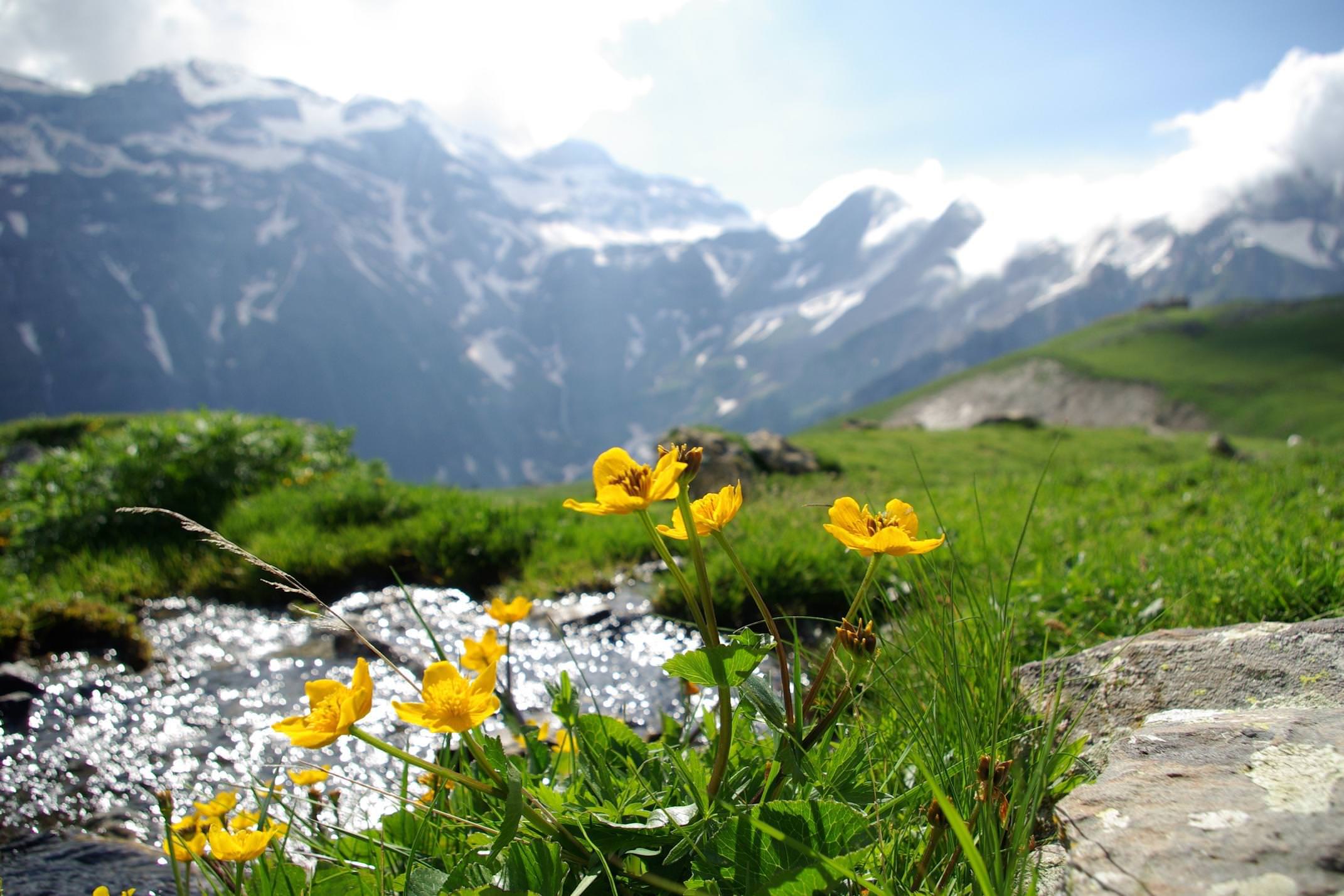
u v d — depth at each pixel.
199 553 9.55
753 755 2.09
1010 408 191.38
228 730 5.27
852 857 1.48
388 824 2.16
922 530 7.10
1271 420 148.12
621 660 6.34
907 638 2.77
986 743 2.06
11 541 9.92
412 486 12.27
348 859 2.18
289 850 2.66
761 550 6.88
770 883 1.49
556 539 9.37
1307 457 14.41
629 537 9.03
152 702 5.75
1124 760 1.85
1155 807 1.57
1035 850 1.70
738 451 19.84
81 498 10.34
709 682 1.64
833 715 1.82
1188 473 12.32
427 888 1.66
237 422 13.23
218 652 6.86
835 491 13.66
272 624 7.59
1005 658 2.31
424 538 9.00
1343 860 1.25
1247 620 3.83
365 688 1.46
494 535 9.18
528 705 5.40
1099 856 1.47
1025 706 2.45
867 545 1.69
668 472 1.63
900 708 2.38
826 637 5.42
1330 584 3.89
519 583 8.34
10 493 11.02
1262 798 1.48
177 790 4.37
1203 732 1.85
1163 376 178.62
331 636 7.05
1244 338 198.75
